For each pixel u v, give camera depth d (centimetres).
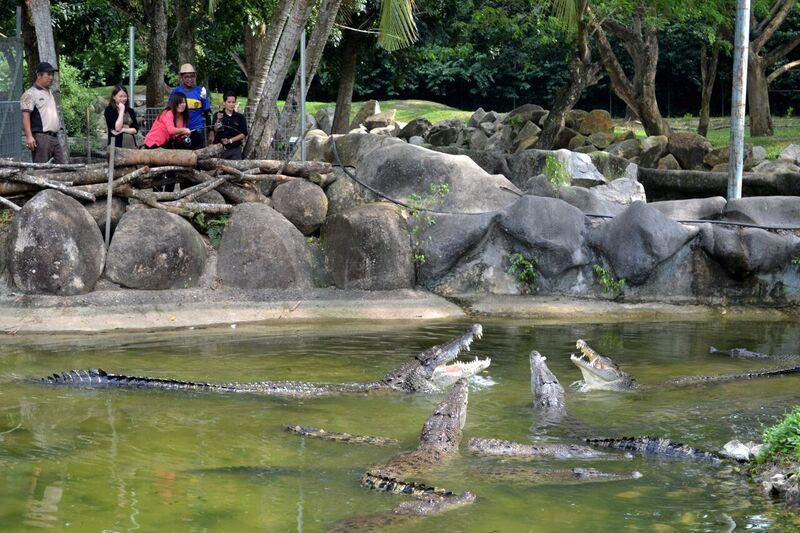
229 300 1416
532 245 1539
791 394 984
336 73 3272
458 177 1644
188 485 656
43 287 1330
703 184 2045
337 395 968
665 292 1555
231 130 1650
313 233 1609
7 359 1080
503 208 1598
